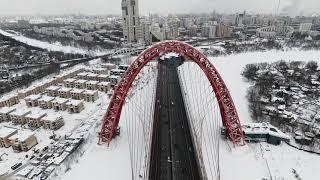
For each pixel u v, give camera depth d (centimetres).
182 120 11306
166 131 10319
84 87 16612
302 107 13075
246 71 19012
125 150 9419
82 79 17650
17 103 14638
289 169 8344
